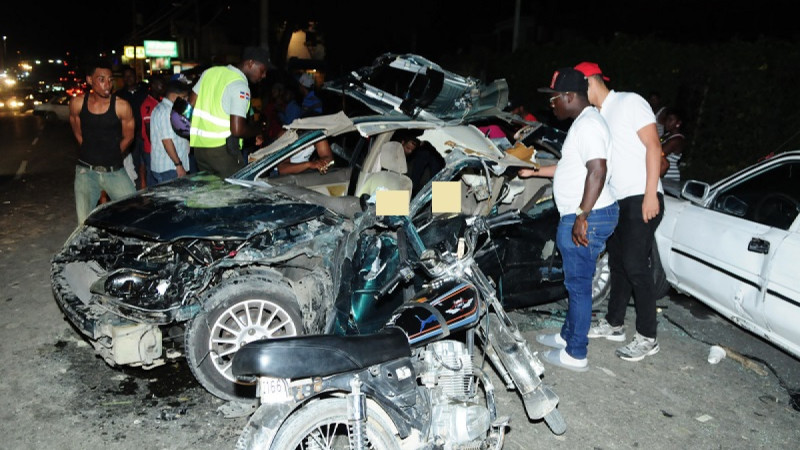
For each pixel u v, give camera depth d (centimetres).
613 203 423
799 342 425
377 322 410
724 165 1023
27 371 430
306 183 578
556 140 582
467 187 487
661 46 1092
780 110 954
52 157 1491
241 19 2850
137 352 381
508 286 498
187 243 391
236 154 562
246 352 240
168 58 3209
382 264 404
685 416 402
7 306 538
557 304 588
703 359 484
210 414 388
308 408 247
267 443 236
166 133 669
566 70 408
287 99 1057
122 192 613
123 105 592
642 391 432
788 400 427
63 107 2911
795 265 421
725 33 1773
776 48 952
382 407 266
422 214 449
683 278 547
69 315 394
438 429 283
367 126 468
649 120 435
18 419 373
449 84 554
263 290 395
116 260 413
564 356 459
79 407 389
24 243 723
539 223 505
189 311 381
